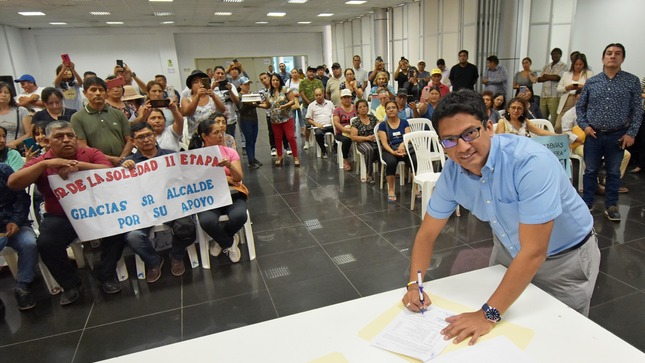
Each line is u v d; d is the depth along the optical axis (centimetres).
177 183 254
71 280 235
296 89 738
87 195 234
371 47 1245
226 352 93
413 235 309
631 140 295
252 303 229
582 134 375
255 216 370
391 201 391
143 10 975
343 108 526
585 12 721
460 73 650
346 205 388
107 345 197
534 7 682
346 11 1159
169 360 92
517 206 104
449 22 869
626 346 88
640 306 205
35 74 1249
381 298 113
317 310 108
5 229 233
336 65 682
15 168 284
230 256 279
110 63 1341
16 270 261
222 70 507
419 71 759
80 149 247
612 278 232
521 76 620
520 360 85
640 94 289
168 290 247
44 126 304
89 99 294
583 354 86
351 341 95
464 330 94
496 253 141
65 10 914
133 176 244
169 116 390
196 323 212
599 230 296
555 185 97
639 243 272
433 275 249
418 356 88
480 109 96
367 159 450
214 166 261
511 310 103
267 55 1541
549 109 598
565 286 126
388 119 422
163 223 255
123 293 245
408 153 359
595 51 716
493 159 101
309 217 361
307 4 1002
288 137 551
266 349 93
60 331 210
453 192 118
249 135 553
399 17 1098
